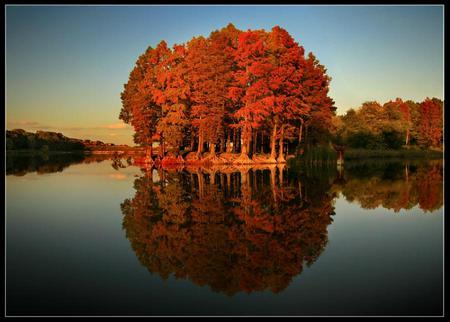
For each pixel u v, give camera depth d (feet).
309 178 86.48
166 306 20.56
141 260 27.99
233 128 166.91
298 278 24.32
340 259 27.73
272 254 28.96
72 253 29.91
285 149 193.26
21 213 46.29
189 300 21.26
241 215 43.45
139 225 39.01
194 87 147.33
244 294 21.97
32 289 22.88
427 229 36.68
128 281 24.03
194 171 111.34
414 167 122.83
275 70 142.92
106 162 167.73
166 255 29.01
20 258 28.78
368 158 190.39
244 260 27.61
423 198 55.36
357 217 42.32
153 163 150.30
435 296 21.39
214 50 145.07
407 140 258.16
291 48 153.48
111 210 47.67
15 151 292.20
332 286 22.95
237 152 178.40
